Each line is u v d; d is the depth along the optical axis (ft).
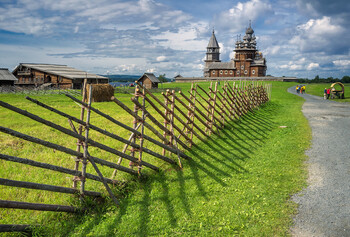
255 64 380.78
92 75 214.69
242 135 42.73
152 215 18.62
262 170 27.02
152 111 73.92
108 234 16.56
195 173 26.22
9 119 56.13
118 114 68.54
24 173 24.31
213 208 19.47
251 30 405.39
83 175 18.86
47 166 16.61
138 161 24.04
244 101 63.41
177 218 18.38
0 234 15.35
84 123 19.07
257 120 57.72
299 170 26.71
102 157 29.58
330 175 25.25
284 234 16.26
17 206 15.29
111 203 20.07
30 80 208.33
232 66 393.29
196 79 404.36
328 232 16.35
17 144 34.55
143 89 25.27
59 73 198.29
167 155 30.27
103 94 105.60
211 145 35.91
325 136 41.14
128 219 18.13
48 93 143.84
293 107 86.07
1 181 14.38
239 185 23.49
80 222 17.92
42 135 40.70
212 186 23.31
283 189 22.43
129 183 23.20
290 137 40.91
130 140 24.11
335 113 69.31
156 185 23.32
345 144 36.09
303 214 18.49
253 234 16.37
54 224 17.13
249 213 18.61
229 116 52.01
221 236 16.33
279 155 31.78
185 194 21.76
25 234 16.02
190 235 16.52
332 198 20.63
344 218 17.80
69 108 79.87
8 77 190.90
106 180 21.36
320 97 135.44
